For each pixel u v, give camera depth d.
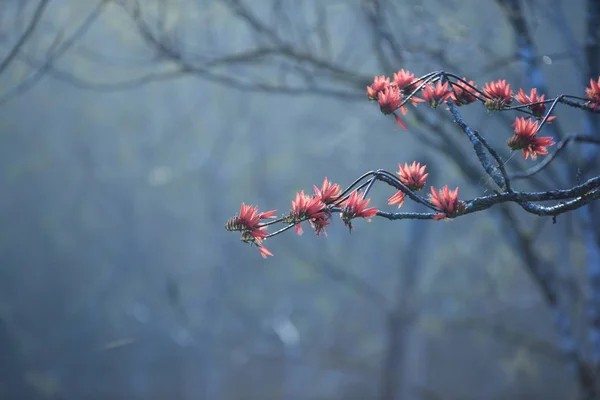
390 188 24.73
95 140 30.20
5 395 24.44
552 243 18.11
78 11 13.88
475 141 3.46
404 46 9.52
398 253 28.81
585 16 8.59
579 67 8.63
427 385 27.23
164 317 29.31
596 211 9.12
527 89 8.71
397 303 20.86
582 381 9.53
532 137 3.43
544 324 26.97
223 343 28.11
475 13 11.74
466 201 3.30
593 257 9.12
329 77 10.18
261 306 29.27
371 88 3.74
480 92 3.71
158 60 10.34
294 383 29.11
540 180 9.41
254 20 9.96
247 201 29.66
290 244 26.98
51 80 28.25
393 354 20.28
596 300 9.12
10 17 12.23
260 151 29.25
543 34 13.98
